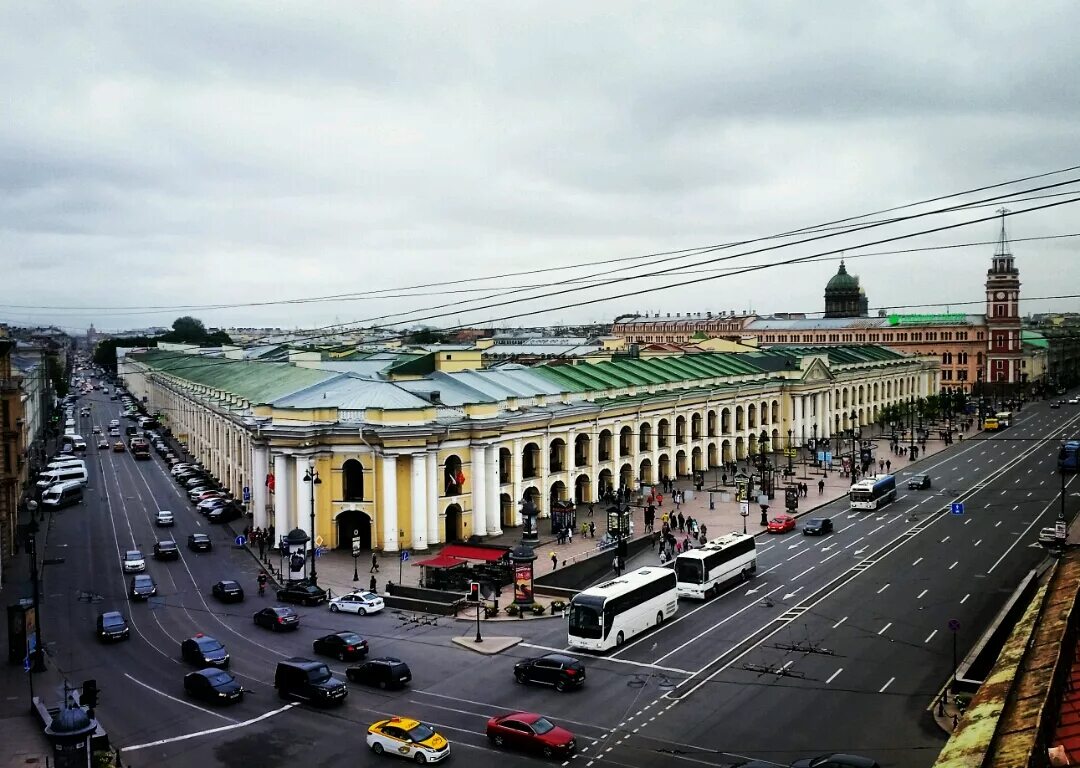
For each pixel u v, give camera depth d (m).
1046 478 116.31
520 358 152.50
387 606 65.00
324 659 52.62
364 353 149.88
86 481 120.81
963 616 58.50
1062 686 31.00
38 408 165.12
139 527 94.50
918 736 40.09
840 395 169.12
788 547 81.62
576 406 100.81
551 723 40.50
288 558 77.31
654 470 115.31
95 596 67.69
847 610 60.75
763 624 58.19
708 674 49.09
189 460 142.25
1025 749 23.89
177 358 196.75
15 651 51.97
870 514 96.81
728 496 104.19
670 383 121.31
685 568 64.62
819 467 129.88
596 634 53.03
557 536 86.94
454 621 61.00
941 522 90.75
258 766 38.25
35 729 41.97
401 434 79.50
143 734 41.88
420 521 80.44
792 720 42.34
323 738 41.25
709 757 38.56
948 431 154.38
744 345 178.88
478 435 84.88
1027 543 79.56
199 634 57.94
